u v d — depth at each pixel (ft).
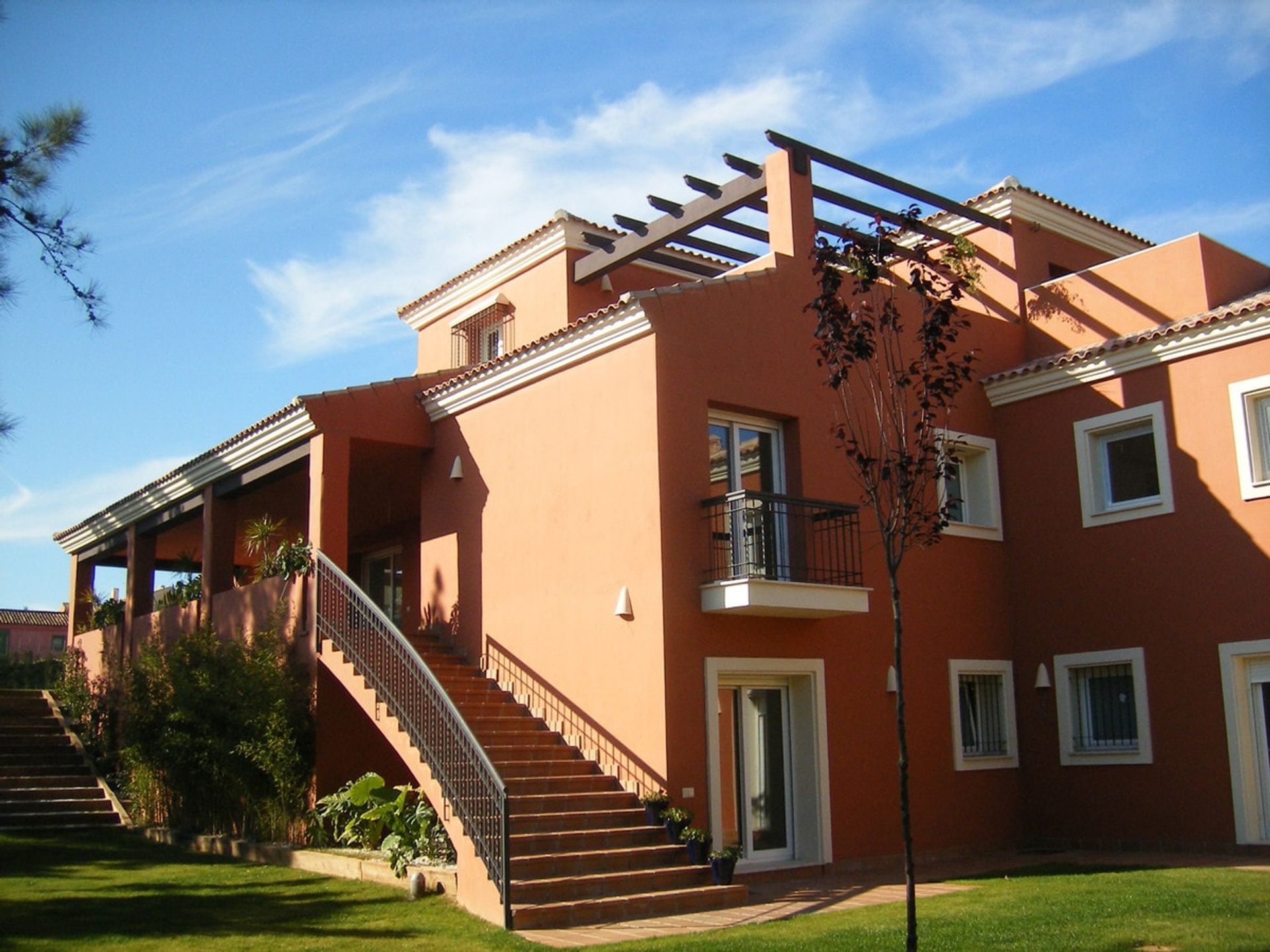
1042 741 49.42
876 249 29.22
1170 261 50.01
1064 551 49.75
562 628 42.78
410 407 51.13
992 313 56.80
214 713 46.24
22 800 53.36
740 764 41.06
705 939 27.73
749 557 39.86
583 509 42.52
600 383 42.50
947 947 26.08
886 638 45.34
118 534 71.46
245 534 69.10
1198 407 45.78
